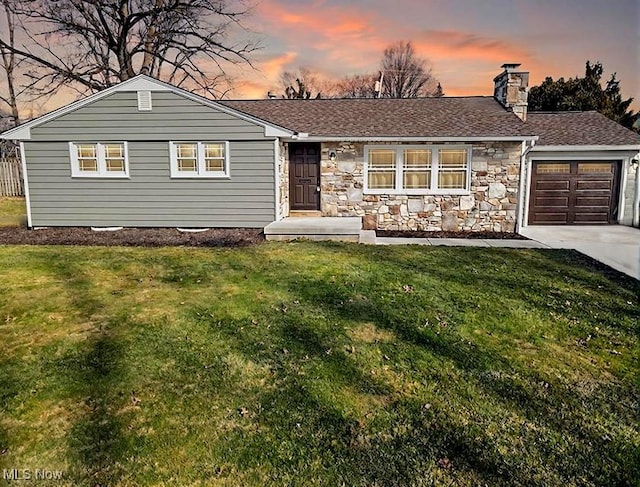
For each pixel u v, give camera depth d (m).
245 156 11.05
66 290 6.32
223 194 11.26
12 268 7.50
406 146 12.05
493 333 4.93
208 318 5.26
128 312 5.45
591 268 7.70
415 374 4.02
